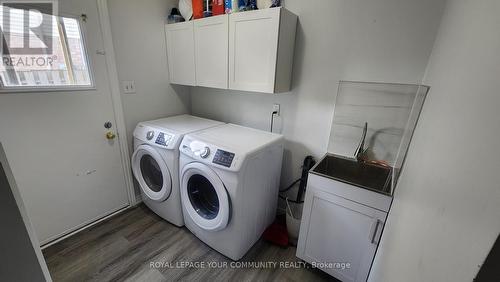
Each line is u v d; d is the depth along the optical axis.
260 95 2.12
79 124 1.75
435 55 1.17
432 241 0.47
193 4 1.93
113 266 1.59
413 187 0.79
